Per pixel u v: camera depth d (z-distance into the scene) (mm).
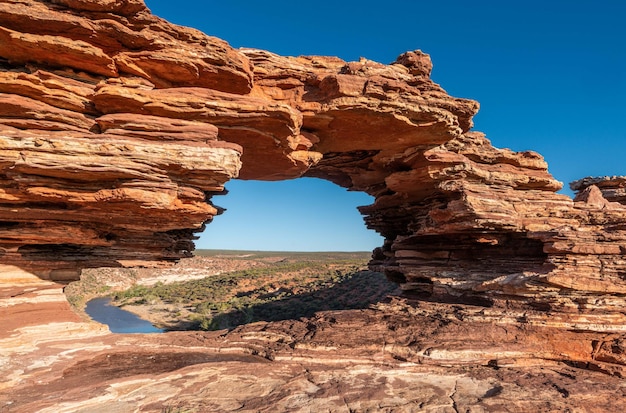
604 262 16344
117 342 15984
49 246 16172
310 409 10633
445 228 20250
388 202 25250
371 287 52312
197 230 19547
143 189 13102
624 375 13383
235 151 13977
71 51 12844
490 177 20688
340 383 12523
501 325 16578
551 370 14086
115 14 13188
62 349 14328
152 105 13531
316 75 17219
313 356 14734
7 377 11664
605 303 15828
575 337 15359
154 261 18375
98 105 13422
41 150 12156
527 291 17062
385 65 17969
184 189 13781
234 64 14750
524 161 21797
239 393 11578
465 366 14344
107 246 16938
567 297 16172
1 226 14531
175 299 64688
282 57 17562
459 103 18641
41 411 9695
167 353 15234
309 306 47312
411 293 23016
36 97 12781
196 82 14977
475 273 20219
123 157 12734
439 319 17969
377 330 17250
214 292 68562
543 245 18750
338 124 18219
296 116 15531
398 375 13352
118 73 14008
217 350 15945
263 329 18406
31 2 12344
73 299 62219
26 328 14492
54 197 13016
